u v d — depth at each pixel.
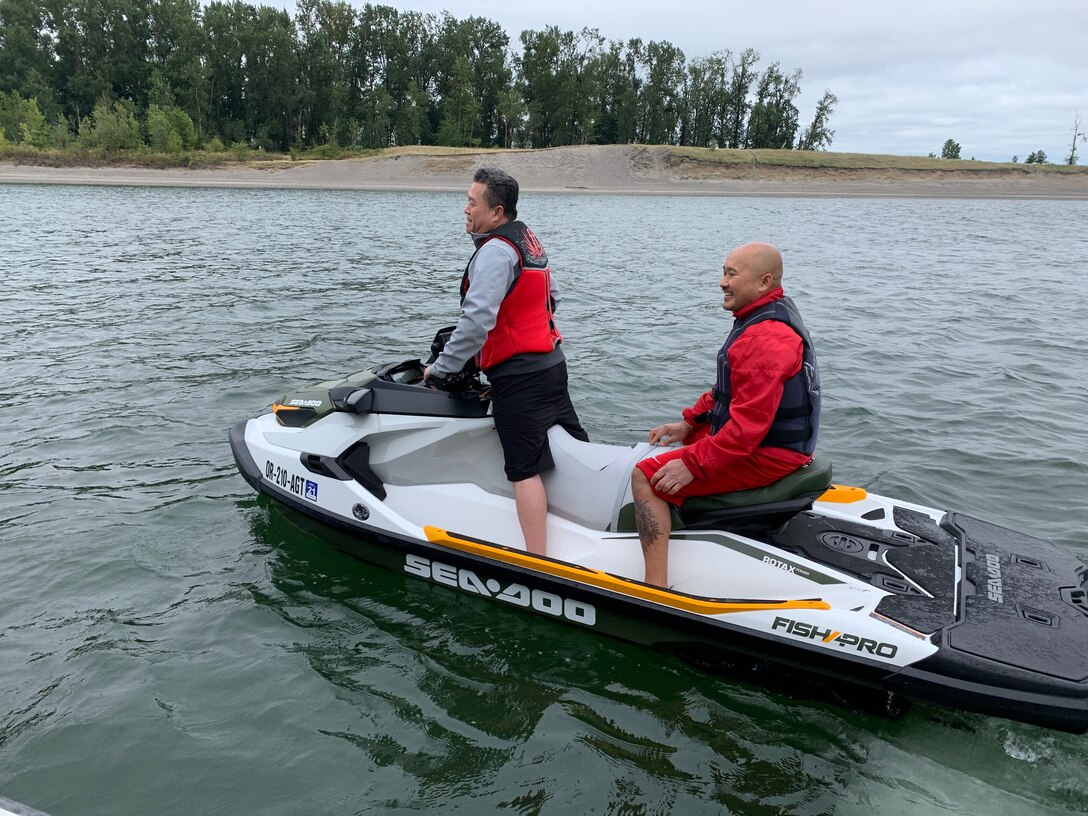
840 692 3.55
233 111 94.00
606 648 4.00
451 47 104.94
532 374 4.01
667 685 3.75
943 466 6.37
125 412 7.29
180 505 5.48
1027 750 3.33
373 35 103.00
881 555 3.81
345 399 4.60
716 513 3.84
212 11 93.06
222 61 90.75
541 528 4.14
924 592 3.56
